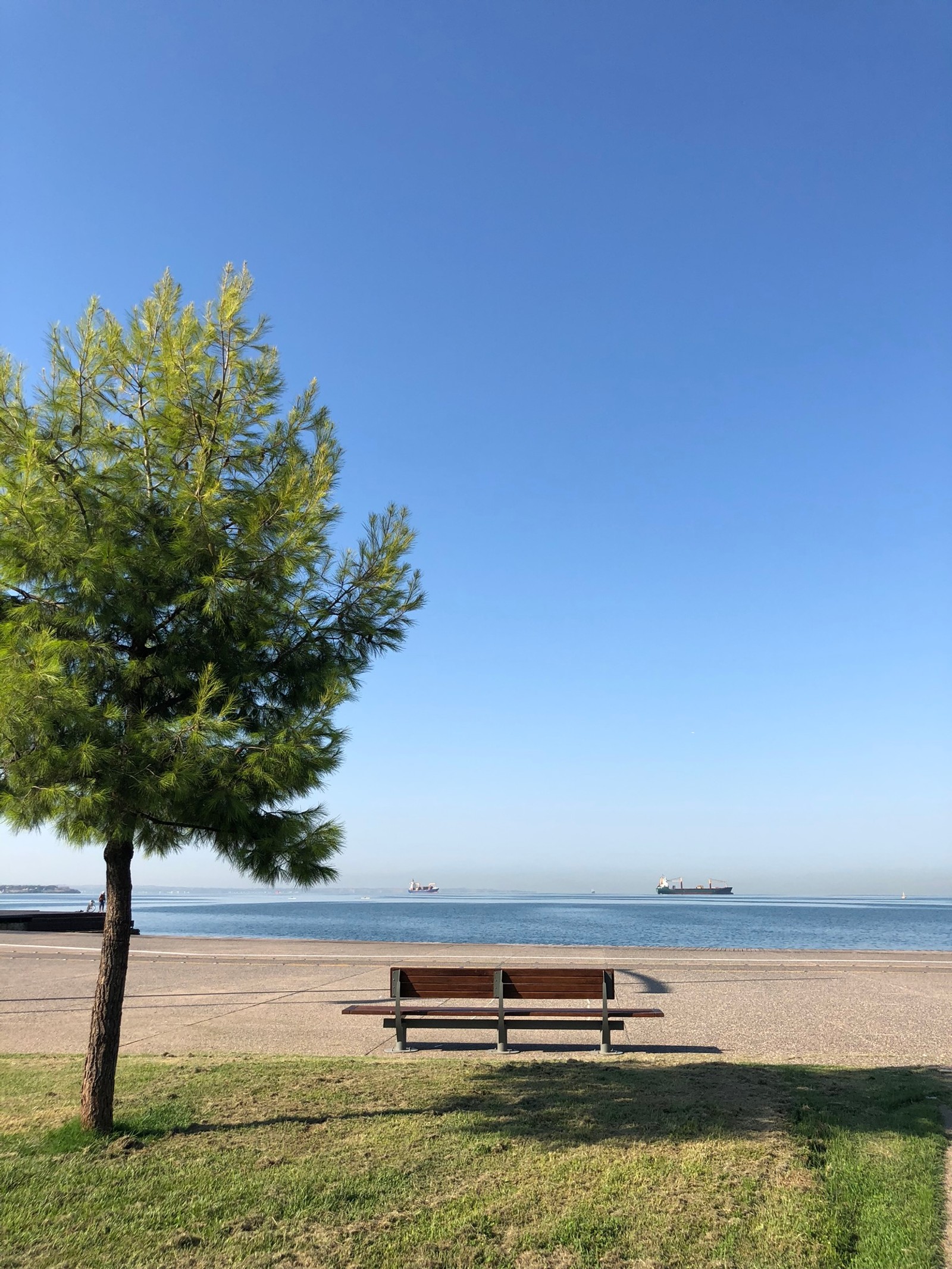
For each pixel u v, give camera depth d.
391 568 7.68
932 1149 6.02
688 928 61.25
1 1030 11.11
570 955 18.84
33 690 5.57
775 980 15.25
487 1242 4.65
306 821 6.86
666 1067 8.83
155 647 6.88
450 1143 6.25
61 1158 5.95
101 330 7.05
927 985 14.84
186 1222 4.93
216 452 7.09
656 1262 4.42
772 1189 5.32
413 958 18.14
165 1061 8.95
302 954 19.09
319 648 7.62
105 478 6.74
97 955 19.02
